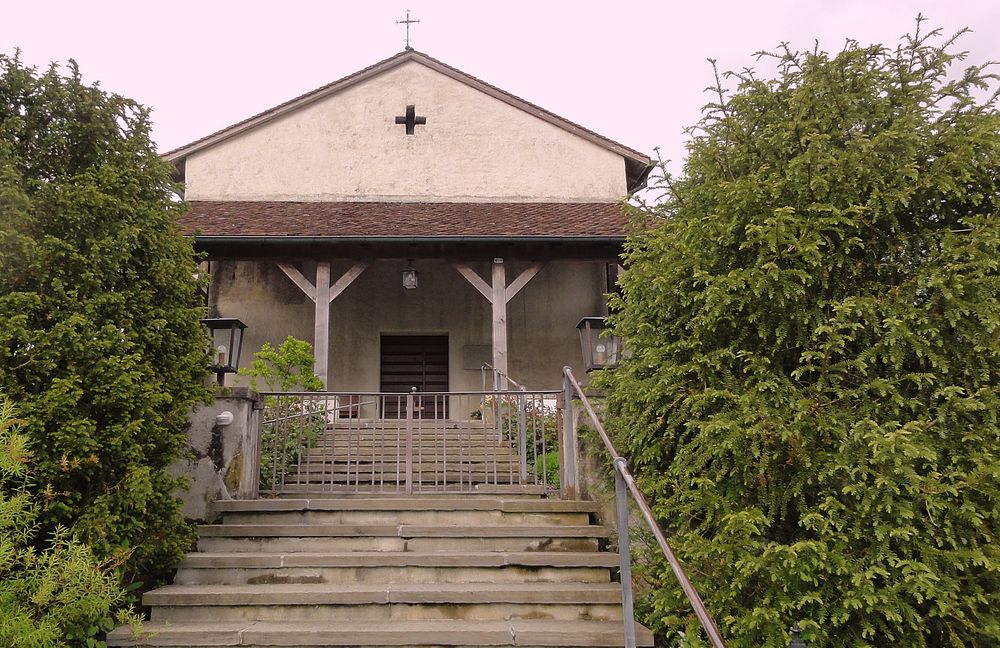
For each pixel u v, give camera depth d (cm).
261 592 439
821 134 416
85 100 459
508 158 1334
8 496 398
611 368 577
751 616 365
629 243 517
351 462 735
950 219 416
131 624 400
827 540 375
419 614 439
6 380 401
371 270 1270
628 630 385
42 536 417
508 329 1257
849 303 390
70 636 379
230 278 1223
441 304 1267
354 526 516
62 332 411
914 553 366
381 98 1344
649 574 452
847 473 381
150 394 441
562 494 596
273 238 1012
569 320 1264
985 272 386
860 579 351
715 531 421
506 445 776
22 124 438
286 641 402
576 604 444
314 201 1289
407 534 513
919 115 416
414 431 815
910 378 381
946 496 368
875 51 431
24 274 420
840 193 414
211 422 564
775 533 414
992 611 359
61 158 457
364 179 1310
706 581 402
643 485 465
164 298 487
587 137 1336
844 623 371
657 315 477
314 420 725
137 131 494
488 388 1241
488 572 478
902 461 357
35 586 364
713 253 441
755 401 403
